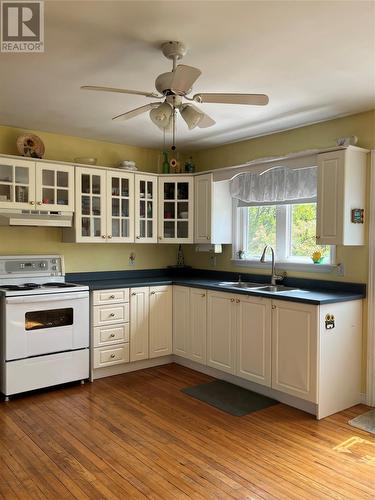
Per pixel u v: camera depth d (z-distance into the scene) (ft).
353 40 7.64
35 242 14.12
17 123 13.23
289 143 13.70
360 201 11.38
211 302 13.53
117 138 15.17
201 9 6.63
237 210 15.52
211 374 13.91
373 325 11.41
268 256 14.46
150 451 8.99
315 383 10.53
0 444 9.23
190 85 7.43
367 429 10.08
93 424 10.27
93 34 7.48
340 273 12.17
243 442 9.43
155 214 15.72
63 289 12.57
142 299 14.43
